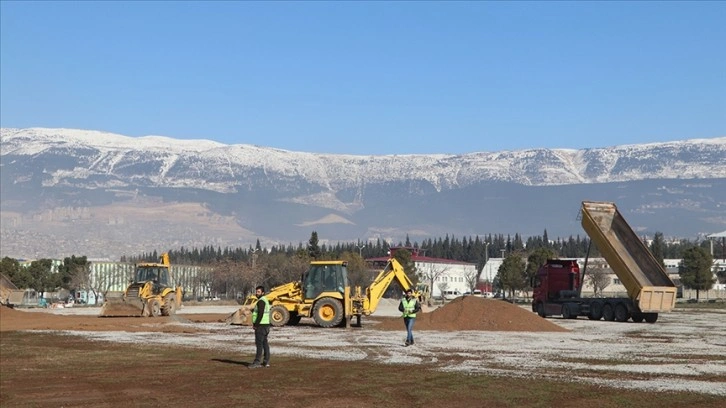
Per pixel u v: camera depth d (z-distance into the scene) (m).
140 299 54.09
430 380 21.47
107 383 21.17
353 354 28.47
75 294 135.00
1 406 17.78
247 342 33.75
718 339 36.28
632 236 53.62
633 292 51.62
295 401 18.30
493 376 22.27
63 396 19.11
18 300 84.88
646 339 36.16
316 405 17.80
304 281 44.78
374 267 158.25
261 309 24.41
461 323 42.75
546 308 60.03
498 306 43.78
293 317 46.25
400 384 20.77
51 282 128.25
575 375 22.50
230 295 134.75
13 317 54.91
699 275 113.94
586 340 35.25
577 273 60.38
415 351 29.64
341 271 44.44
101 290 132.75
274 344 32.78
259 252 168.75
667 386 20.31
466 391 19.56
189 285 147.62
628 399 18.41
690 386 20.33
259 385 20.69
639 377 22.12
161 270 56.59
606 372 23.22
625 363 25.61
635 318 53.12
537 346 31.91
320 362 25.86
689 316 63.19
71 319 52.19
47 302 109.50
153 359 26.89
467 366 24.69
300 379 21.75
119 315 54.28
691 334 39.78
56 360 26.72
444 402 18.12
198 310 79.19
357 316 45.72
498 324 42.34
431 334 38.75
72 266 132.00
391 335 38.03
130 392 19.64
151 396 19.06
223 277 130.88
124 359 26.91
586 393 19.23
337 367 24.47
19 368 24.52
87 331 41.00
